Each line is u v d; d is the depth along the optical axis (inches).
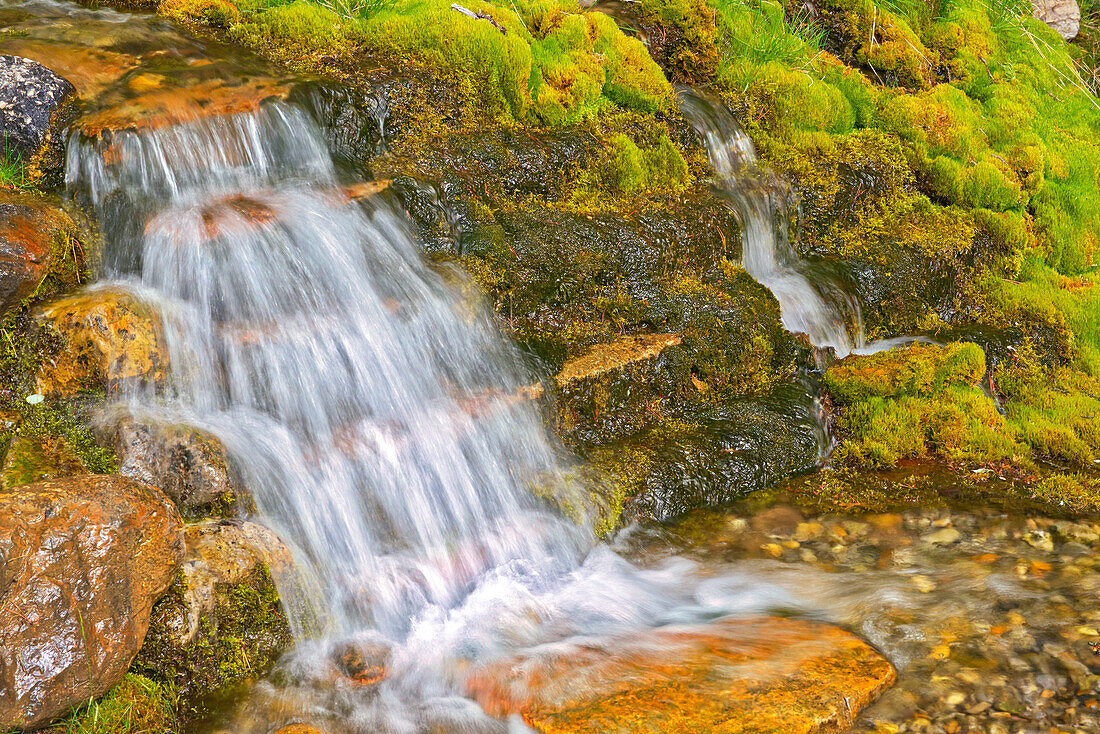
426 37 229.6
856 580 168.1
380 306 183.9
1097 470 214.4
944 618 155.5
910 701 135.8
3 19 225.1
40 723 116.3
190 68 208.7
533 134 229.3
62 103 187.9
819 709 131.0
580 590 164.7
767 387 221.0
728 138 263.0
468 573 163.9
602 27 248.5
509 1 260.4
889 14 315.3
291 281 177.6
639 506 185.9
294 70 215.9
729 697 134.0
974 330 258.8
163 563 128.3
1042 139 310.2
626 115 244.4
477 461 177.2
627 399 202.2
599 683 138.3
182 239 171.9
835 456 214.5
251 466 153.0
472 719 132.6
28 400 152.9
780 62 287.0
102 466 146.3
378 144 214.1
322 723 130.0
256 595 139.1
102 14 236.2
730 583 167.6
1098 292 273.6
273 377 168.2
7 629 113.4
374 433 170.2
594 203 227.6
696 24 272.7
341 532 159.0
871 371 224.8
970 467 212.1
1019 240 281.4
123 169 180.1
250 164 194.1
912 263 260.4
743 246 245.8
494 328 195.8
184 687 131.3
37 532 117.8
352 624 149.6
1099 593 161.6
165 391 159.5
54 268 164.1
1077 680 138.7
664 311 217.0
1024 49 353.4
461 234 205.9
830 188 265.1
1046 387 247.1
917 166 285.9
